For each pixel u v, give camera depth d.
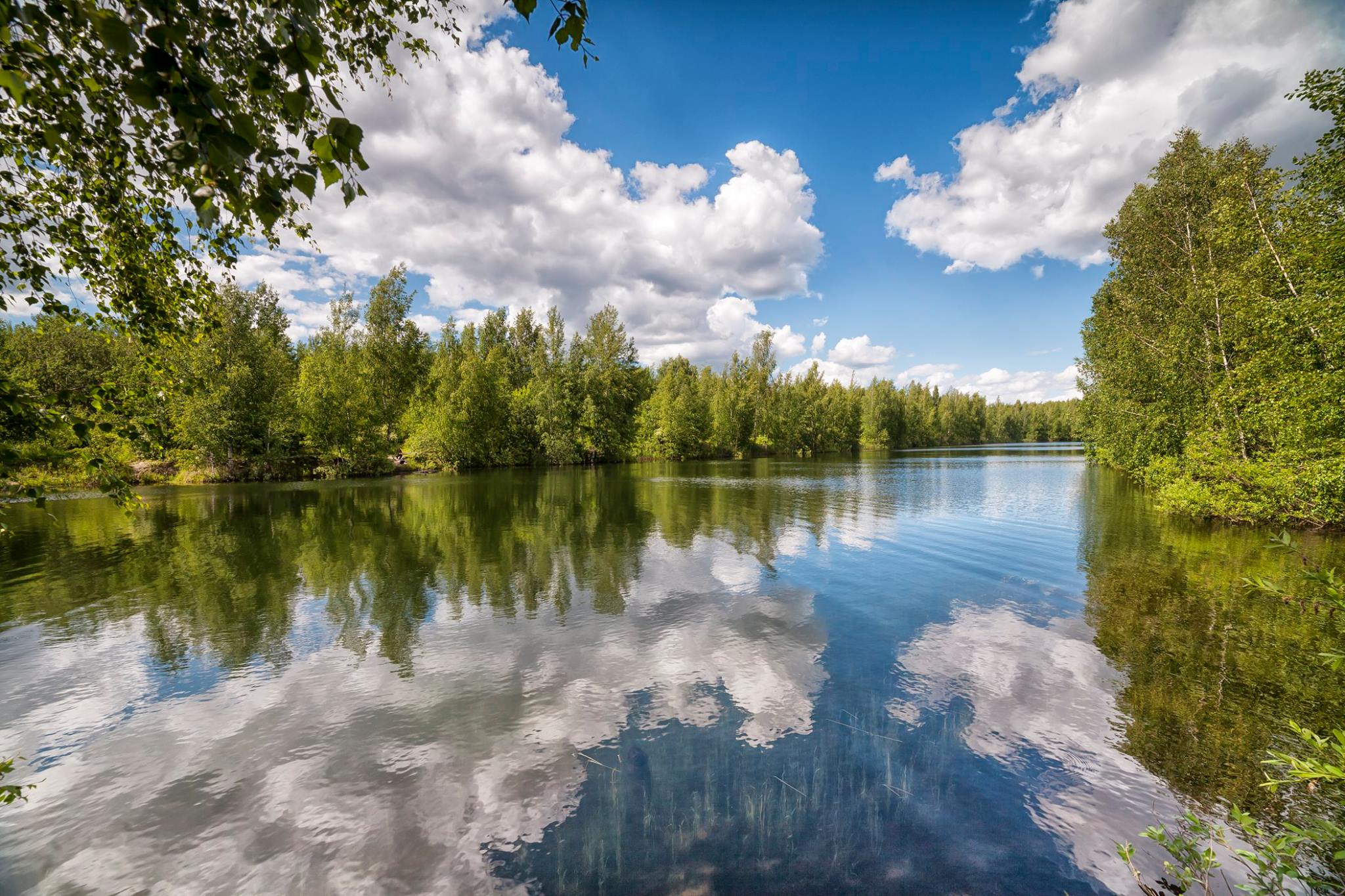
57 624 10.57
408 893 4.18
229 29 1.95
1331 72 12.62
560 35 2.32
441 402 53.94
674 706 7.07
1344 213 13.49
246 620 10.70
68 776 5.79
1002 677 7.75
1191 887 4.03
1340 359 14.34
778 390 91.38
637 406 70.75
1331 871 4.04
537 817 5.02
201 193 1.87
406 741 6.35
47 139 3.10
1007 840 4.61
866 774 5.56
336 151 1.98
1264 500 17.59
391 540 18.50
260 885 4.29
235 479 42.25
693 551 16.38
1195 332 23.22
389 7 4.29
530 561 15.38
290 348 63.56
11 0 2.05
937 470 48.22
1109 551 15.38
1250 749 5.83
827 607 11.08
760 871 4.30
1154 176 27.02
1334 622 9.48
